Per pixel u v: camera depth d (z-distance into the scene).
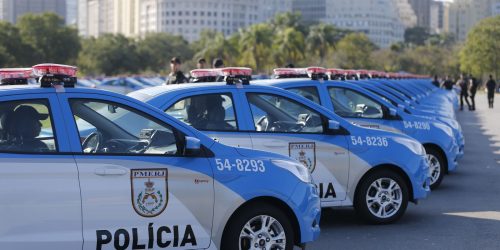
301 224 8.27
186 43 177.88
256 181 7.96
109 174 7.27
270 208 8.11
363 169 11.03
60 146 7.18
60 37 134.62
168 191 7.52
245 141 10.43
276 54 107.81
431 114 17.41
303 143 10.70
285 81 13.36
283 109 10.84
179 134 7.77
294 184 8.23
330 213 12.52
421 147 11.68
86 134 7.36
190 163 7.68
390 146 11.24
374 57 140.75
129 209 7.33
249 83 10.88
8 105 7.12
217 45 119.19
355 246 10.10
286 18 124.31
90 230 7.15
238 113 10.57
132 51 150.25
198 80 11.38
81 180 7.14
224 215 7.80
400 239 10.53
